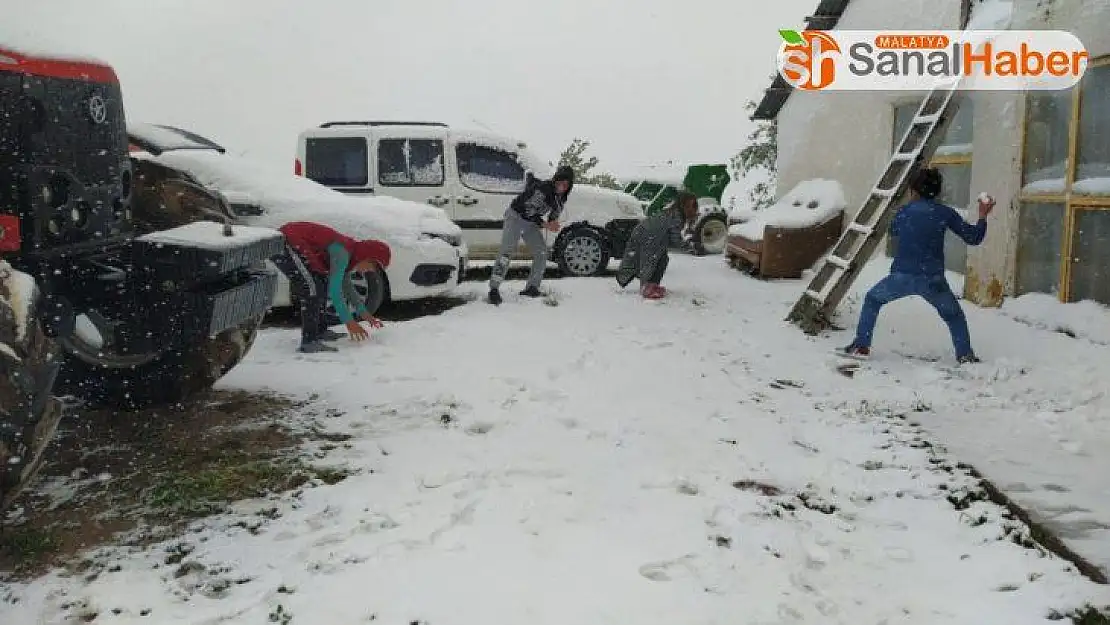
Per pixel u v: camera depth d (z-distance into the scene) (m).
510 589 3.03
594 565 3.22
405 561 3.24
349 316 6.79
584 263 11.80
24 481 3.03
